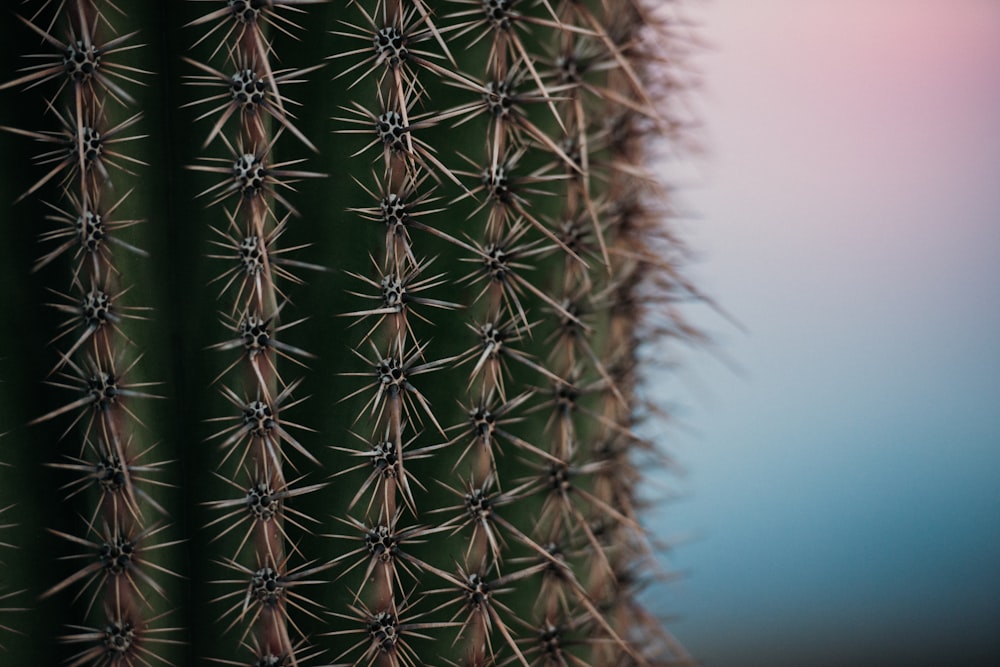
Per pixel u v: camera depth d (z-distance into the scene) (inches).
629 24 33.8
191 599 32.8
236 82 31.7
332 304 32.6
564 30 33.1
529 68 32.5
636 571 35.3
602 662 34.4
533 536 33.7
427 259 32.8
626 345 34.6
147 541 32.2
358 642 32.9
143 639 32.3
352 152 32.3
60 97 31.7
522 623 33.5
